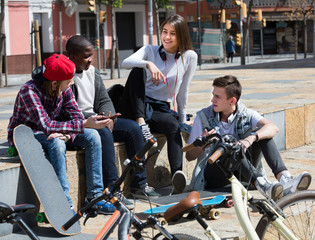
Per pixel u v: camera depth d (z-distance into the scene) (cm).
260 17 3581
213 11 4650
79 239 400
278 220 331
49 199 406
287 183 441
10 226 413
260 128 464
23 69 3166
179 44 532
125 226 268
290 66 1908
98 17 3238
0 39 2016
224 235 399
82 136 453
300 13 4181
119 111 533
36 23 1922
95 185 457
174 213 288
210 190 481
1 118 804
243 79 1391
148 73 539
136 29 3822
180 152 522
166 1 3553
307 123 757
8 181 405
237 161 331
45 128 424
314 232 384
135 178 502
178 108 559
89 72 491
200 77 1584
